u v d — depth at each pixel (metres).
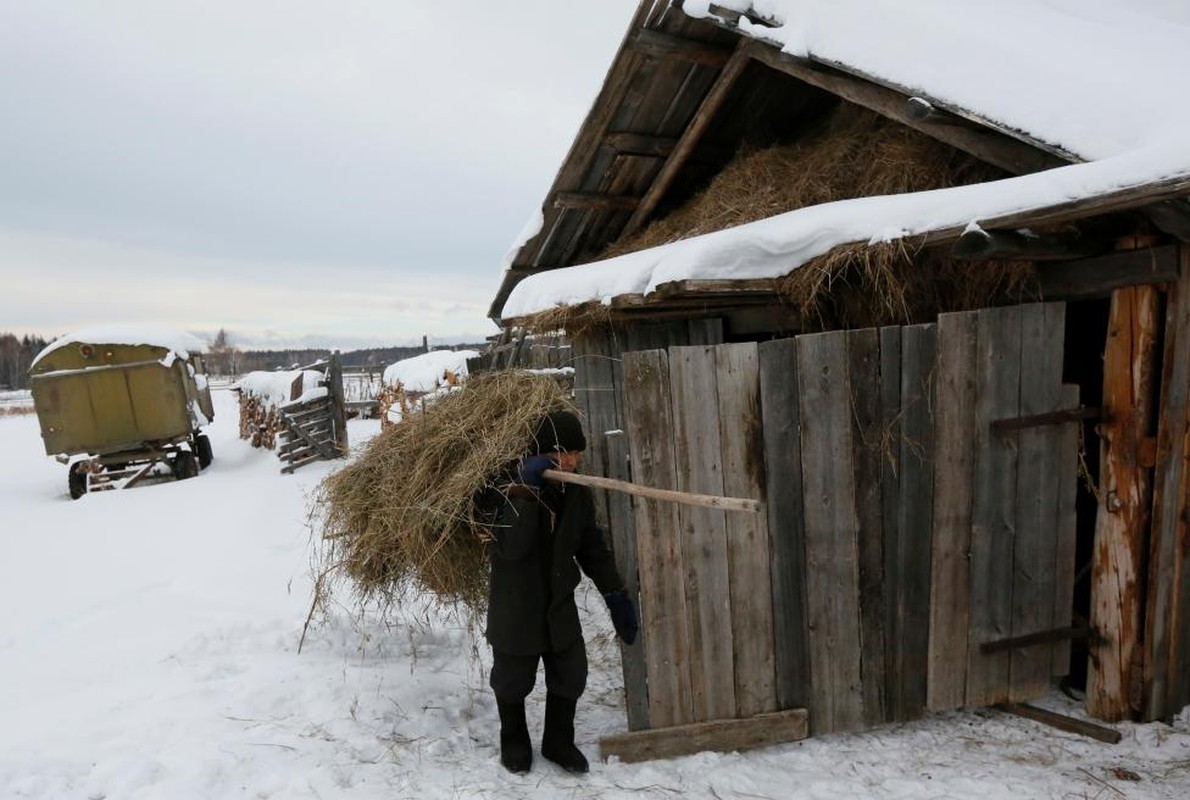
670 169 5.70
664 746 3.01
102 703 3.56
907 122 3.70
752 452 3.02
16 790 2.79
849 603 3.12
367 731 3.27
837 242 3.50
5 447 19.36
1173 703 3.20
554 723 2.98
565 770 2.95
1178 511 3.08
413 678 3.80
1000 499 3.16
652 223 6.14
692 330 4.85
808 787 2.82
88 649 4.30
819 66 4.11
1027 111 3.19
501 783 2.87
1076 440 3.24
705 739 3.04
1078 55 3.39
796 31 3.97
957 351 3.05
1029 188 2.82
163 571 6.04
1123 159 2.59
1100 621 3.24
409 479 3.29
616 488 2.67
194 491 10.35
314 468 11.46
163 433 11.92
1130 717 3.20
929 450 3.13
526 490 2.84
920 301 3.54
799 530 3.08
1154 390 3.05
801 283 3.64
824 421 3.04
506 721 2.98
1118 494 3.14
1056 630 3.29
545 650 2.88
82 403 11.55
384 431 3.75
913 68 3.56
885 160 4.25
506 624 2.86
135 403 11.76
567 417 3.04
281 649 4.21
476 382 3.60
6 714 3.51
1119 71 3.20
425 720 3.38
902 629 3.17
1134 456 3.08
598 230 6.73
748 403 3.00
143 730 3.26
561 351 6.45
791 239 3.58
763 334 5.12
